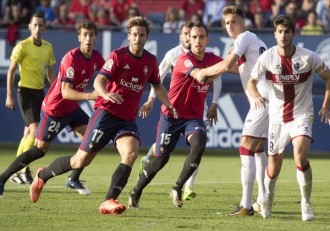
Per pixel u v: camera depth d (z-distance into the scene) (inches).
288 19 1074.1
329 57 2301.9
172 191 1243.2
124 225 1050.1
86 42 1285.7
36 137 1375.5
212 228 1034.1
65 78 1275.8
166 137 1229.1
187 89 1226.0
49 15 2677.2
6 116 2471.7
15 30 2452.0
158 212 1186.6
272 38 2333.9
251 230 1022.4
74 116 1395.2
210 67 1163.9
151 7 3085.6
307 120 1103.0
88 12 2780.5
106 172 1830.7
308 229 1034.7
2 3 2829.7
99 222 1074.7
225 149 2429.9
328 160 2210.9
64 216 1128.8
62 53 2436.0
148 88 2361.0
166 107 1183.6
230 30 1203.2
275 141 1123.9
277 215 1175.6
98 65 1321.4
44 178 1205.1
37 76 1651.1
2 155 2196.1
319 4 2623.0
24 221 1080.2
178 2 3093.0
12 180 1569.9
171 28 2389.3
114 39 2407.7
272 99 1122.7
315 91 2285.9
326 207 1273.4
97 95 1091.9
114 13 2797.7
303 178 1104.2
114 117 1138.7
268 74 1108.5
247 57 1181.1
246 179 1163.9
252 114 1175.0
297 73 1091.9
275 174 1133.1
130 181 1679.4
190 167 1217.4
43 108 1380.4
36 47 1654.8
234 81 2332.7
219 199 1363.2
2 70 2460.6
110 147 2554.1
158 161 1223.5
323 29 2415.1
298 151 1090.1
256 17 2519.7
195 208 1242.0
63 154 2245.3
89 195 1387.8
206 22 2714.1
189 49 1379.2
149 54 1141.1
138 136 1134.4
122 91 1130.0
